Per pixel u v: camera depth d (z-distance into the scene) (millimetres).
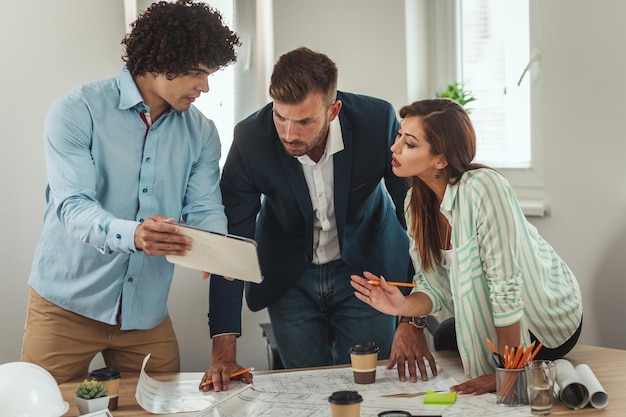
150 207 2271
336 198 2406
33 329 2326
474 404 1770
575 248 3023
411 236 2174
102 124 2191
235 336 2264
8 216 3062
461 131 1946
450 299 2174
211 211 2326
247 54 3406
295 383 2004
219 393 1967
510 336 1920
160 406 1870
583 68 2943
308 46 3398
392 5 3367
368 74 3404
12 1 3023
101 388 1789
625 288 2887
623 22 2828
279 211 2471
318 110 2078
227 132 3428
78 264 2258
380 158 2430
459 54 3498
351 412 1603
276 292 2598
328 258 2576
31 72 3053
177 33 2082
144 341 2369
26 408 1631
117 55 3125
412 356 2051
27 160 3066
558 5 2988
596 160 2936
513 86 3367
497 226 1898
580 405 1714
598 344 2982
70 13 3074
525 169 3320
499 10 3377
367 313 2615
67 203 2080
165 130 2271
